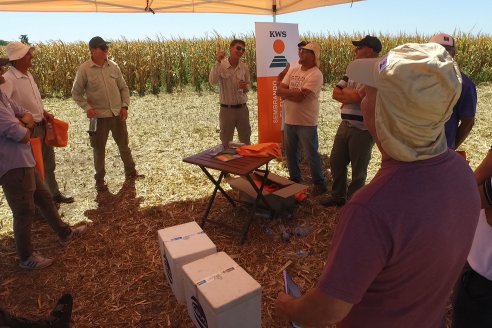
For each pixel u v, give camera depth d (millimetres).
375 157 5227
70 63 10906
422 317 883
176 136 6504
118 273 2809
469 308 1309
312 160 4000
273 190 3600
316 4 5367
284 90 3885
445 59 713
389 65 723
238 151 3322
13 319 1743
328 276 777
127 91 4391
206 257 2236
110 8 5207
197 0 5324
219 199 4047
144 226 3492
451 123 2475
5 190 2650
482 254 1256
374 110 812
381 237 733
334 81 12391
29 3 4688
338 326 1011
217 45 12211
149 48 11703
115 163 5211
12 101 2953
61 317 2102
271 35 5125
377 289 840
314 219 3543
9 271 2840
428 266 788
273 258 2943
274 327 2227
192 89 11508
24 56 3291
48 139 3545
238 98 4684
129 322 2312
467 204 809
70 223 3543
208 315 1892
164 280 2719
